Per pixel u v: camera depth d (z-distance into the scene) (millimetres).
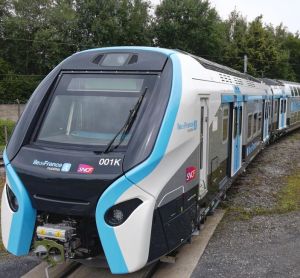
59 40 47500
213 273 6281
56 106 6172
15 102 44812
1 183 12516
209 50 55406
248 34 59031
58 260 5285
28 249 5512
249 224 8688
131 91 5898
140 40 50219
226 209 9734
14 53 50125
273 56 59250
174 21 51938
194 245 7375
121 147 5406
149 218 5129
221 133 8477
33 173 5332
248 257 6906
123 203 5039
